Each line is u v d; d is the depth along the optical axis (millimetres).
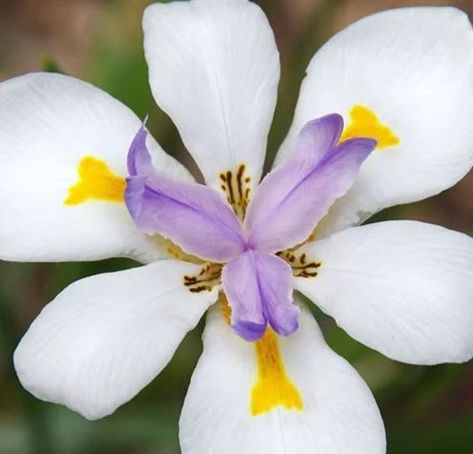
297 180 389
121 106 399
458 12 399
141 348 379
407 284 385
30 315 522
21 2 589
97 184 395
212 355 383
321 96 402
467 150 395
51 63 437
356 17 586
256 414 377
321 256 393
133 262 444
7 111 394
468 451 459
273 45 403
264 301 381
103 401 375
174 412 478
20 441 473
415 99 399
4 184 392
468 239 386
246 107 402
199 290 389
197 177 527
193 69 401
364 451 375
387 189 397
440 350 378
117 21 497
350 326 384
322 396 379
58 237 391
